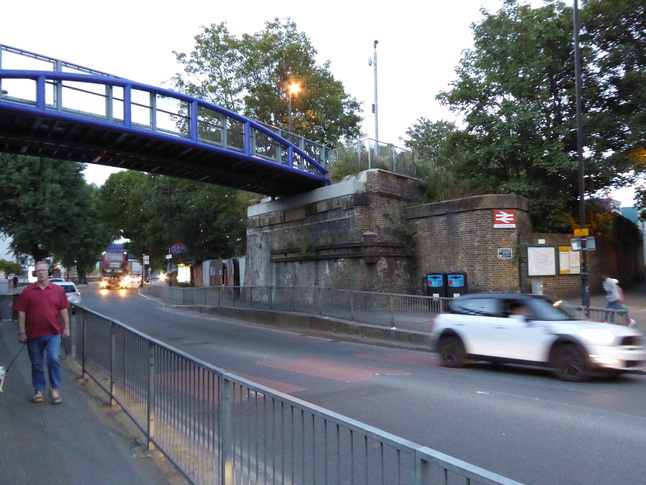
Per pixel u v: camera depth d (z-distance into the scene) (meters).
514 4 23.06
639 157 21.61
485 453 5.52
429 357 12.56
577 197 24.81
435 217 21.12
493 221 19.36
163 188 45.38
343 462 3.34
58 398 7.23
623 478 4.79
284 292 20.11
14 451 5.38
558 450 5.59
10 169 30.14
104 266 64.06
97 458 5.19
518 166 23.94
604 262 25.47
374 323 15.88
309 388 8.88
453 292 19.47
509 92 22.75
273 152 22.72
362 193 21.44
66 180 31.98
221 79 38.22
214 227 44.38
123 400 6.66
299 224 24.70
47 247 32.41
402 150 24.28
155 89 18.22
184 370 4.66
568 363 9.22
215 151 19.86
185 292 29.44
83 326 9.27
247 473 3.55
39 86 15.72
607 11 21.69
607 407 7.43
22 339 7.16
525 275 19.45
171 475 4.75
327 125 40.31
